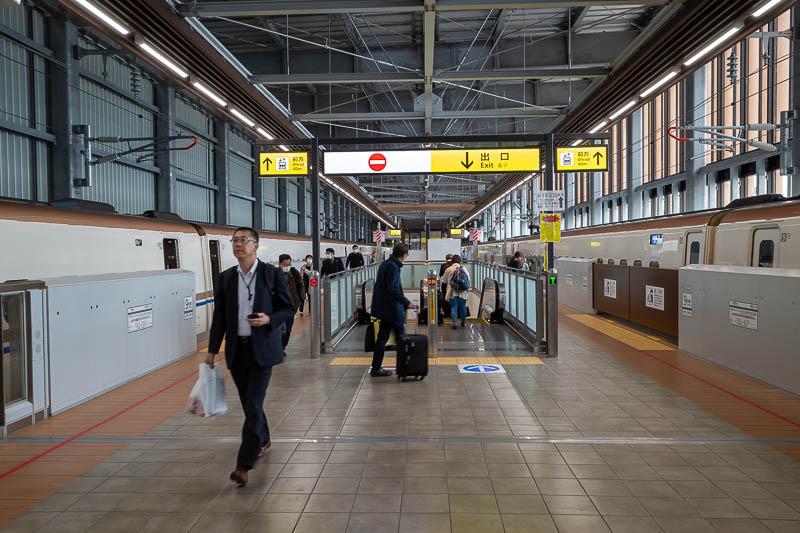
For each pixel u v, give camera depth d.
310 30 14.81
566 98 18.27
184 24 7.37
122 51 11.38
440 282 11.62
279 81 10.48
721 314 6.32
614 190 30.36
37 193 10.54
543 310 7.42
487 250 39.16
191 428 4.30
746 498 2.96
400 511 2.83
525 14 13.82
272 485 3.18
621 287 10.51
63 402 4.83
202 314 10.35
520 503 2.92
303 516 2.79
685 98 21.41
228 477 3.30
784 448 3.72
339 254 29.12
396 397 5.14
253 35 15.20
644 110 26.56
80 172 11.18
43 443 3.96
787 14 15.51
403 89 18.23
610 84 9.74
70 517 2.81
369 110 19.38
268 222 25.81
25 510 2.90
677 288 8.19
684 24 6.98
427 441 3.90
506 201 46.69
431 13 7.49
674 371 6.16
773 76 16.11
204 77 8.66
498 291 10.68
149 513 2.85
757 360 5.59
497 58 15.47
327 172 7.83
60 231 6.56
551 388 5.43
